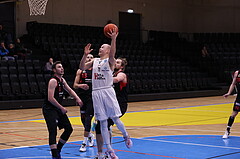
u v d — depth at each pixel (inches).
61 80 217.0
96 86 203.0
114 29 197.8
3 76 595.2
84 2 902.4
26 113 510.6
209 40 1035.9
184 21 1112.2
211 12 1102.4
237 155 224.1
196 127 358.0
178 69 866.8
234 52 968.3
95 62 206.2
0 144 269.9
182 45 992.9
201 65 924.0
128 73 748.0
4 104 561.6
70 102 620.1
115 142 275.1
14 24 789.2
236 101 289.1
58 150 216.7
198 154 228.5
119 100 223.9
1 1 681.6
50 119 208.7
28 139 293.0
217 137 295.1
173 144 264.2
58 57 719.1
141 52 867.4
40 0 560.4
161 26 1064.8
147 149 246.8
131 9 993.5
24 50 688.4
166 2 1075.3
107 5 946.7
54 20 850.1
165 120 418.0
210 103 654.5
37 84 613.9
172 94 756.0
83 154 234.8
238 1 1090.7
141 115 472.4
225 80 898.7
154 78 791.1
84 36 832.3
